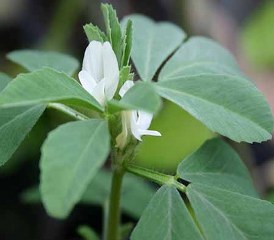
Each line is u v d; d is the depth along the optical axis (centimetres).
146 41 17
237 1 37
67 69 18
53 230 29
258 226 13
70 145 10
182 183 14
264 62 34
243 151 25
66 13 32
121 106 11
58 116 28
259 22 34
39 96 11
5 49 34
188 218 13
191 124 24
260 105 13
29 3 35
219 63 18
